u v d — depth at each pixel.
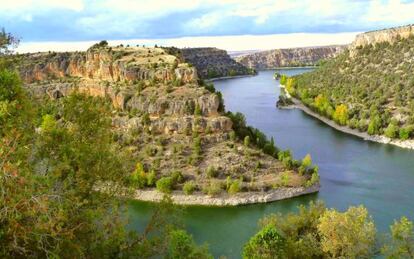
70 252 22.31
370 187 112.25
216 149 127.88
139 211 97.38
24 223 19.77
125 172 31.23
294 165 120.50
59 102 30.75
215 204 104.12
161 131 137.12
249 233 87.94
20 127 24.02
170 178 111.19
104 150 29.44
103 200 28.30
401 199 103.19
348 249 53.69
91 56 196.50
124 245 28.59
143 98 148.12
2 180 18.80
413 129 158.62
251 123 196.12
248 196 106.06
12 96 24.69
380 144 158.62
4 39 31.52
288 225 65.06
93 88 168.12
